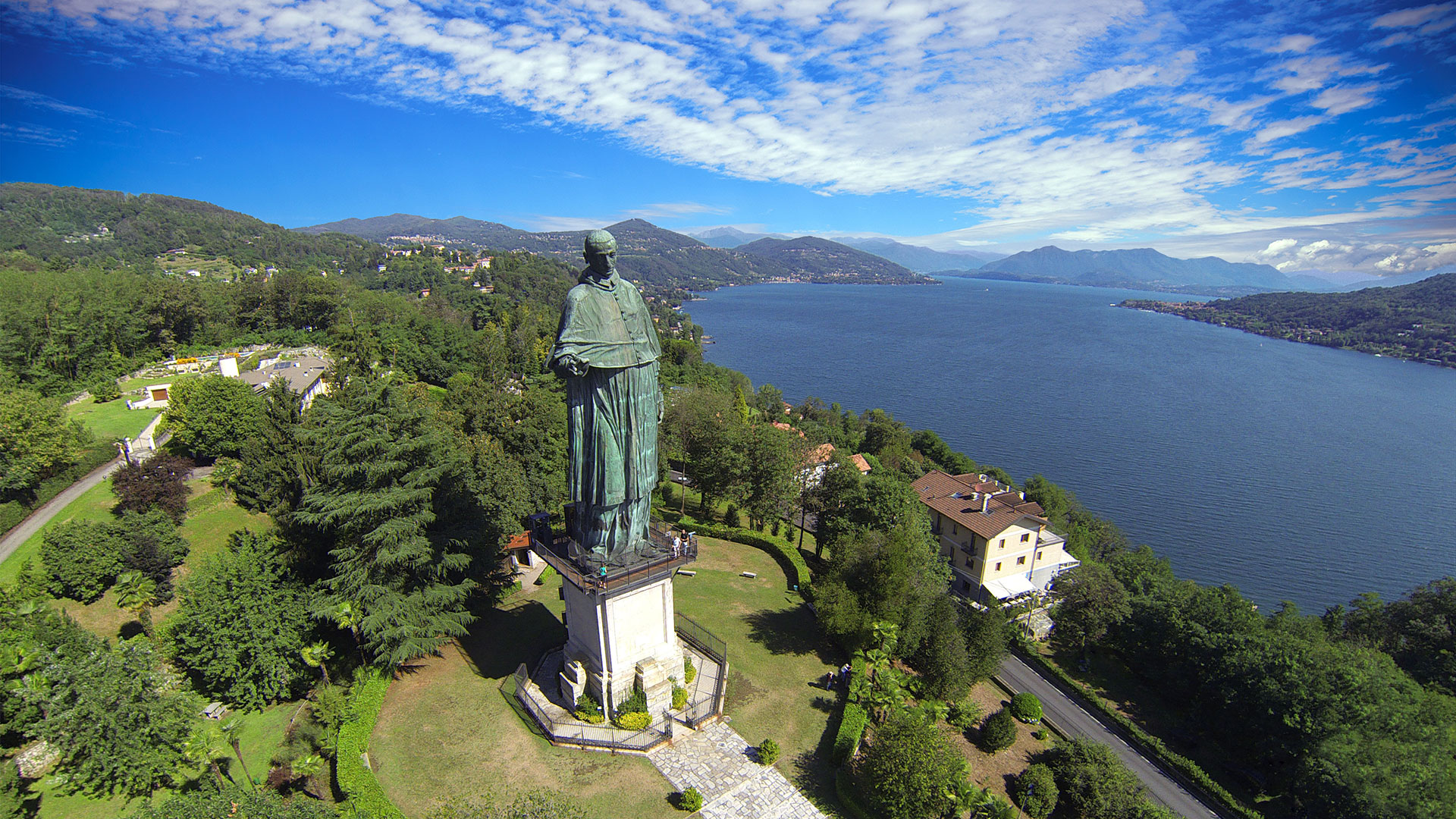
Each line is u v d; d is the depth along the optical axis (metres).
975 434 159.12
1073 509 100.00
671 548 33.62
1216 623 51.22
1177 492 124.56
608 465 30.36
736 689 37.28
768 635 43.88
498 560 43.94
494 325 163.50
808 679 39.34
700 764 31.33
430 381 125.12
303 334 136.12
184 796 26.23
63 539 41.91
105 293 106.75
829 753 33.00
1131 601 58.56
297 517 36.25
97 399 83.25
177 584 45.12
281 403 55.12
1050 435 159.12
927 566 50.50
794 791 30.42
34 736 31.20
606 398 29.98
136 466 54.62
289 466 49.94
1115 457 144.12
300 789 30.48
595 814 28.12
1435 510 116.56
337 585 36.06
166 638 37.53
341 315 143.38
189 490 57.44
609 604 31.20
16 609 34.66
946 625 41.84
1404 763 36.53
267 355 114.56
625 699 32.78
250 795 25.34
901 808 28.83
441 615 36.50
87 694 29.28
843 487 57.91
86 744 28.81
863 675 37.88
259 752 32.88
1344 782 36.81
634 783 29.92
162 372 99.88
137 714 29.94
